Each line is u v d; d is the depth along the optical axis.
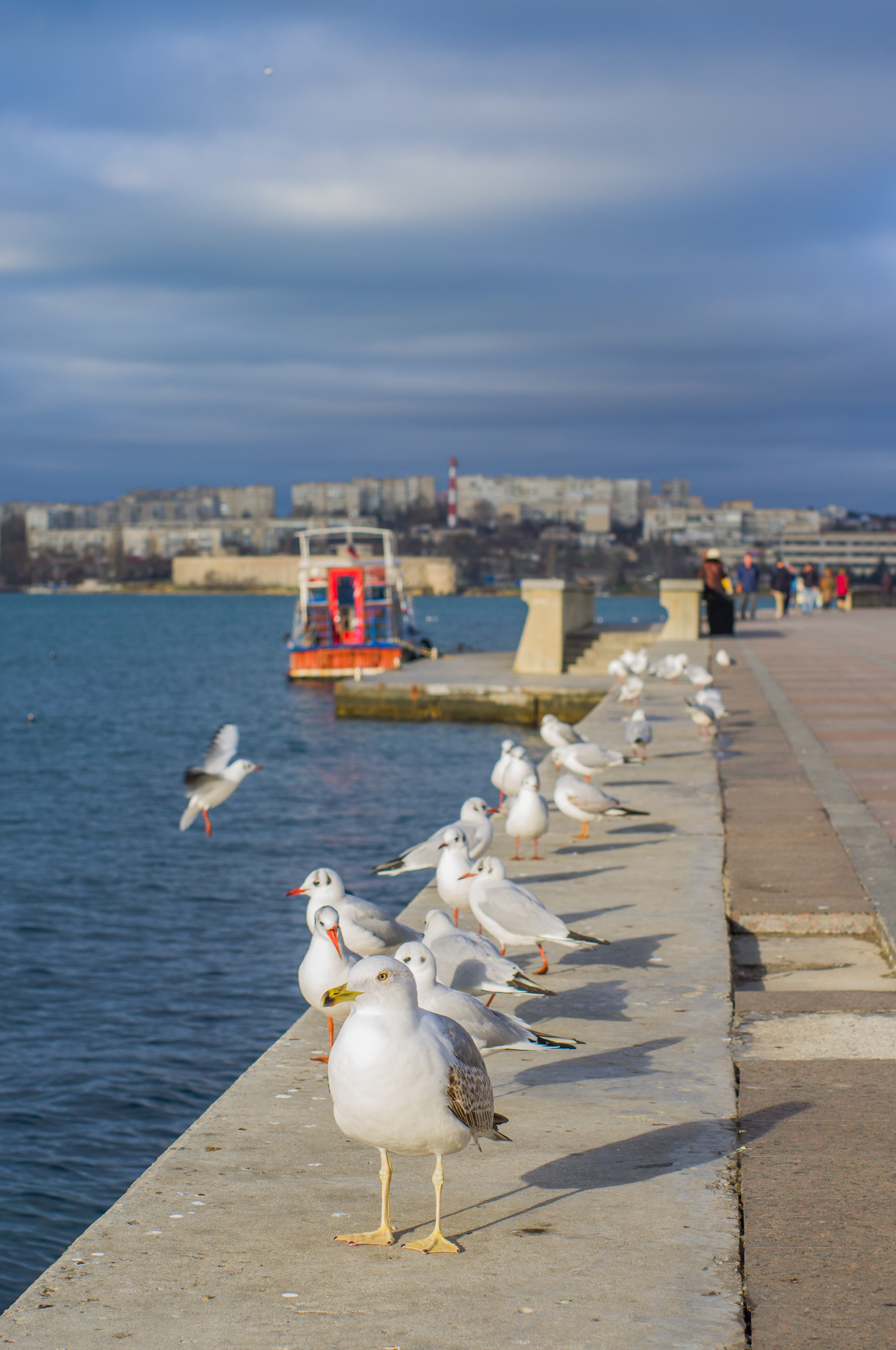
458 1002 5.20
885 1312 3.86
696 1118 5.51
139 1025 12.99
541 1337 3.74
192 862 20.66
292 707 48.16
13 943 15.83
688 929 8.79
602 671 41.78
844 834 11.76
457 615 192.12
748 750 17.45
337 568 57.19
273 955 15.37
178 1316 3.90
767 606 105.94
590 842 11.93
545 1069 6.20
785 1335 3.74
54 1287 4.09
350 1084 4.21
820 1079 5.98
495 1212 4.61
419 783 27.89
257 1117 5.71
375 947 7.27
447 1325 3.82
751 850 11.29
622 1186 4.82
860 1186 4.75
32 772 32.75
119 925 16.77
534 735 35.09
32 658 87.00
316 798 26.22
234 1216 4.63
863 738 18.16
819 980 8.02
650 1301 3.95
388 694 39.47
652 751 17.72
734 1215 4.55
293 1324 3.84
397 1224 4.55
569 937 7.38
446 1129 4.24
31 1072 11.83
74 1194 9.79
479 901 7.66
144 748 38.06
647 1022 6.92
